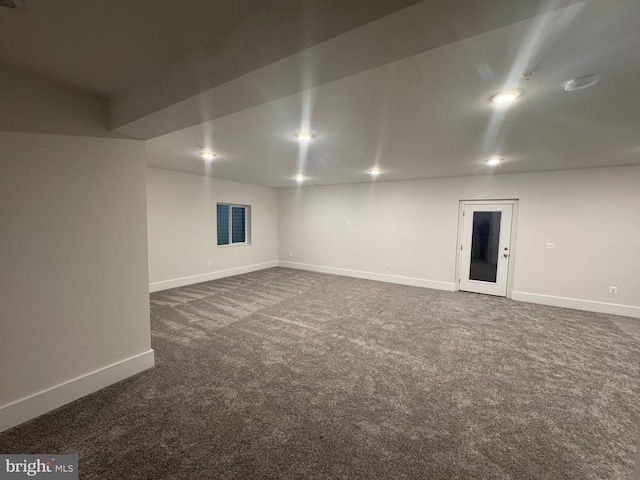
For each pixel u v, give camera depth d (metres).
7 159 1.69
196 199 5.75
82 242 2.04
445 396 2.17
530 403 2.10
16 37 1.39
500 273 5.12
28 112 1.76
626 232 4.13
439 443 1.70
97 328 2.15
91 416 1.88
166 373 2.43
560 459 1.59
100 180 2.12
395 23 0.95
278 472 1.48
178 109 1.75
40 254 1.84
